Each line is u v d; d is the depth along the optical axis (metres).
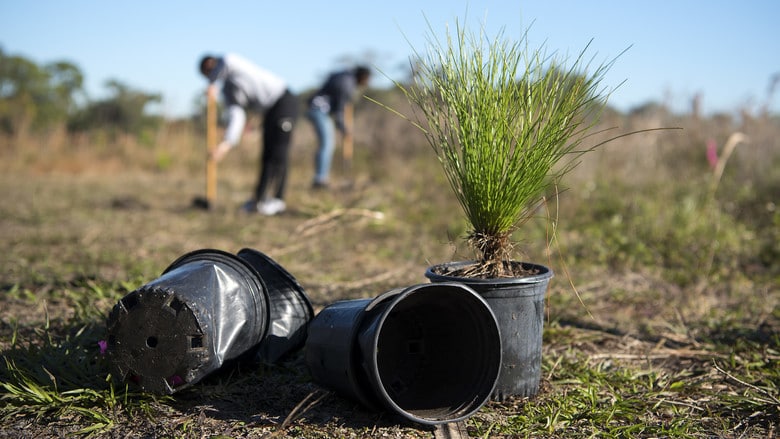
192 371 1.24
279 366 1.44
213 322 1.26
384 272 2.27
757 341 1.64
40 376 1.32
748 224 2.96
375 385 1.18
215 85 3.28
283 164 3.44
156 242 2.72
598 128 4.11
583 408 1.32
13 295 1.86
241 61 3.23
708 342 1.64
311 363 1.34
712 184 3.26
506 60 1.31
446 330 1.33
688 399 1.37
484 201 1.33
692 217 2.78
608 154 4.05
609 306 1.93
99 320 1.61
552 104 1.30
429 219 3.31
